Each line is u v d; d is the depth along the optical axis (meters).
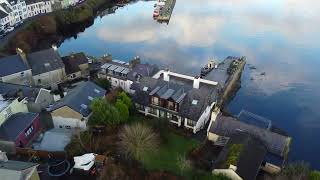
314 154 79.88
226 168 58.75
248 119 80.62
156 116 81.62
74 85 103.00
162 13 170.75
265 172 65.88
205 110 78.50
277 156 66.25
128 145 62.66
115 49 137.50
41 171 60.50
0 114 68.56
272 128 85.50
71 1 179.62
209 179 58.69
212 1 197.75
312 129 88.69
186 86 82.44
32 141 71.94
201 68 118.50
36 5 165.88
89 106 76.44
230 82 101.88
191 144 71.31
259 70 117.38
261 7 183.00
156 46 138.62
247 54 129.38
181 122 78.69
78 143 64.81
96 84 89.94
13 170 50.41
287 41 139.12
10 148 66.81
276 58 125.56
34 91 83.06
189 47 136.62
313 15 168.25
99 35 153.88
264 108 97.56
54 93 94.62
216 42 140.62
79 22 167.62
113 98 82.25
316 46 133.75
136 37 149.12
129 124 73.38
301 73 115.19
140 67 97.62
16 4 154.38
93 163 60.75
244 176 57.78
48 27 154.88
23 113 73.81
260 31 150.12
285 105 98.88
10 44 133.25
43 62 102.81
